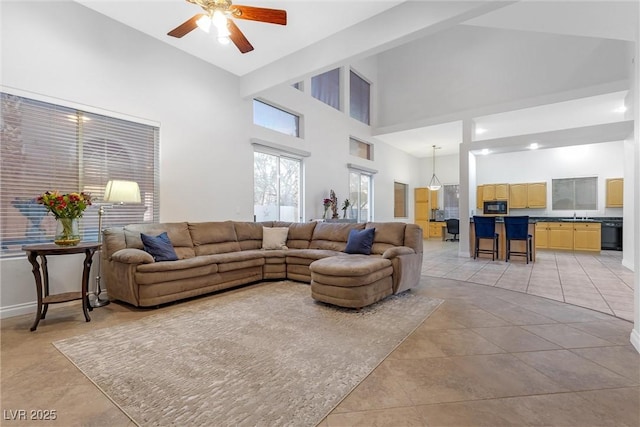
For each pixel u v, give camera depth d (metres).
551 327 2.55
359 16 3.54
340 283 2.98
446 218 10.92
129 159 3.75
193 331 2.46
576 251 7.31
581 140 5.52
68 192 3.25
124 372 1.83
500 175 9.04
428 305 3.16
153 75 3.96
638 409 1.49
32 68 2.99
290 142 6.12
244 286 3.98
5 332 2.44
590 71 5.64
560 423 1.39
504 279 4.38
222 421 1.41
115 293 3.13
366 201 8.74
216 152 4.71
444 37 7.46
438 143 9.44
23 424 1.39
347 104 7.84
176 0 3.27
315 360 1.99
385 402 1.55
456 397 1.59
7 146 2.87
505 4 2.85
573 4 3.26
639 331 2.13
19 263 2.93
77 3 3.29
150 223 3.67
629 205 5.04
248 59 4.53
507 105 6.43
